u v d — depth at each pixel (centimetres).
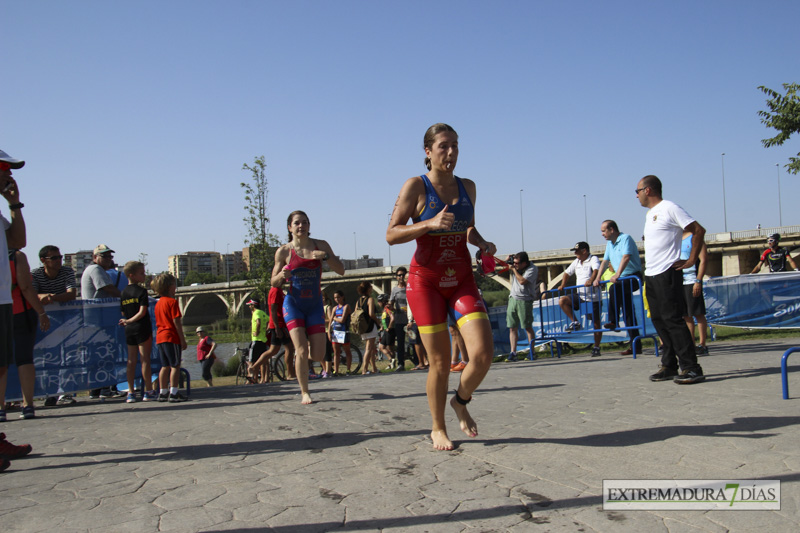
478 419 460
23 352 599
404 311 1217
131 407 657
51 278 756
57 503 294
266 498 290
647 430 393
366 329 1244
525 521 249
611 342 1159
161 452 399
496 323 1300
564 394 566
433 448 375
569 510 260
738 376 613
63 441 455
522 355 1278
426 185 355
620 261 941
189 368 2612
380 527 248
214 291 7019
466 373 361
